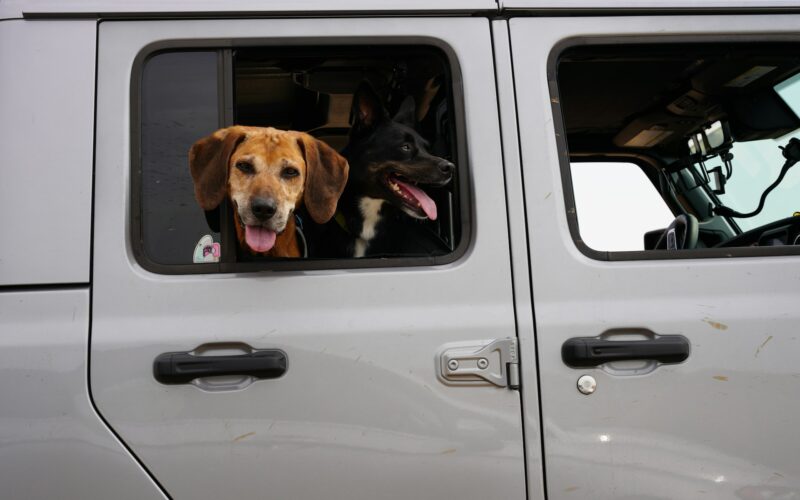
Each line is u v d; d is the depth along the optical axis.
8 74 1.78
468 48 1.92
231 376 1.72
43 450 1.65
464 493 1.72
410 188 2.06
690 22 1.98
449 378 1.74
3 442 1.65
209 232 1.81
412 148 2.05
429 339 1.75
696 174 2.91
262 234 1.79
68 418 1.67
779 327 1.82
